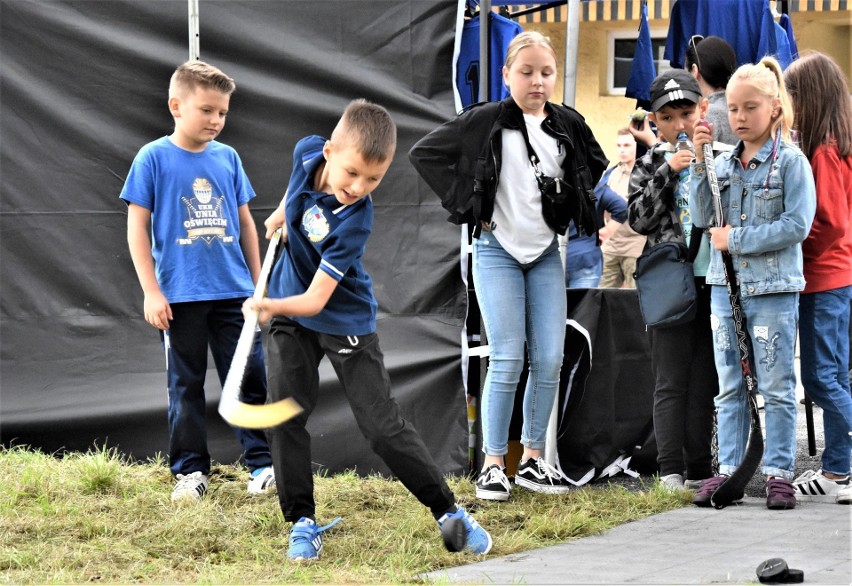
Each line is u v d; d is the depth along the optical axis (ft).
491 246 16.10
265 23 18.25
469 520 13.14
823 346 16.35
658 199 16.75
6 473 16.74
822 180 16.08
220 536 13.92
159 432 18.62
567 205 16.07
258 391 16.67
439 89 18.07
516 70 15.76
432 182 15.84
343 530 14.24
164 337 16.44
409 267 18.03
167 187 16.21
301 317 12.83
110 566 12.58
